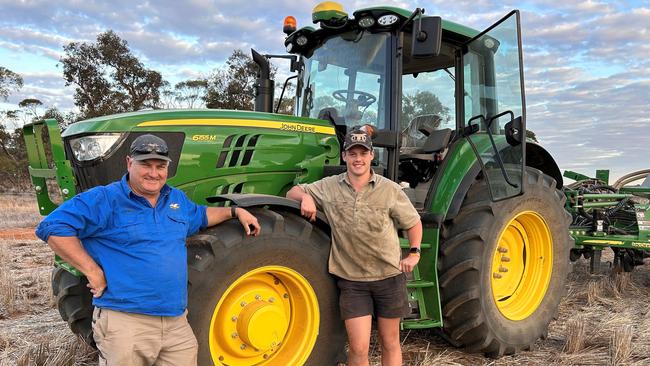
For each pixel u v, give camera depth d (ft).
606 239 20.38
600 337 14.58
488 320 13.17
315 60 14.88
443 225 13.57
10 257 26.22
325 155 13.02
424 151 14.69
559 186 16.98
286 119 12.72
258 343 9.95
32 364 11.85
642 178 25.93
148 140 8.50
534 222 14.96
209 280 9.37
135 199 8.55
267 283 10.54
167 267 8.45
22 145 108.06
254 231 9.77
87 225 8.28
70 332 14.33
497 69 13.93
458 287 13.08
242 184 12.01
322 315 10.79
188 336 8.88
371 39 13.52
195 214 9.32
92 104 90.74
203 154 11.53
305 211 10.29
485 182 14.06
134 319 8.39
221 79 86.84
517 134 12.73
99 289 8.30
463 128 14.78
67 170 10.41
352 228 10.00
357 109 13.66
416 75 14.64
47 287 19.21
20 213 52.21
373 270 10.23
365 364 10.55
